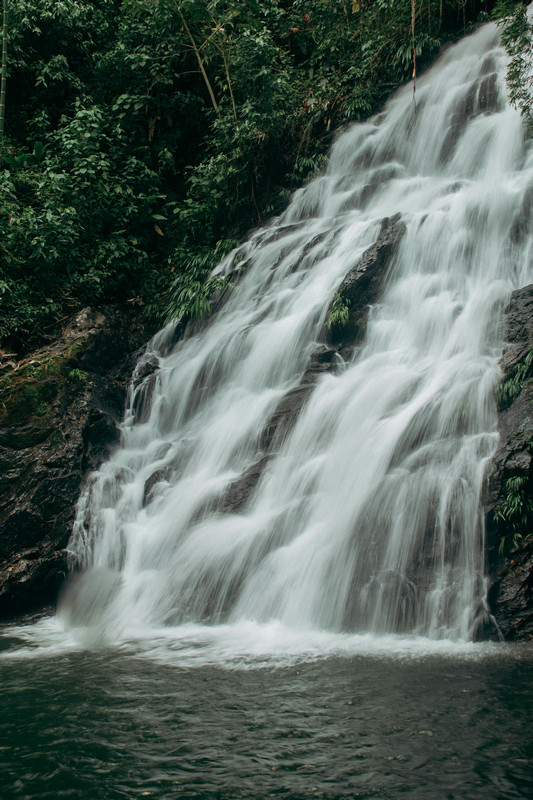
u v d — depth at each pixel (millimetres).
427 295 8703
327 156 13820
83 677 4480
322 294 9547
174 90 14914
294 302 9898
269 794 2678
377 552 5645
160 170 14023
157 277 12867
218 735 3295
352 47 15328
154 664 4746
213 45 14180
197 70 15000
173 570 6609
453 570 5387
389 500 5867
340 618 5480
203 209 13250
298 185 13734
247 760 2998
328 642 5105
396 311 8844
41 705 3893
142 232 13383
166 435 9688
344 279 9062
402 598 5383
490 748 3043
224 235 13516
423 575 5430
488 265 8688
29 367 9320
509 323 7242
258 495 7012
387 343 8469
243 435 8086
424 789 2682
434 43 14172
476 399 6285
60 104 14992
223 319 11000
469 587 5266
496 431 5918
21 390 8953
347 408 7320
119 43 14586
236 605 5965
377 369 8000
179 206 13898
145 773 2910
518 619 5078
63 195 12172
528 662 4430
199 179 13641
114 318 11250
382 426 6707
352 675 4211
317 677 4199
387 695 3787
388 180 11984
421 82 13969
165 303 12086
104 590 6910
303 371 8773
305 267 10578
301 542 6074
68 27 14773
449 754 2994
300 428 7559
